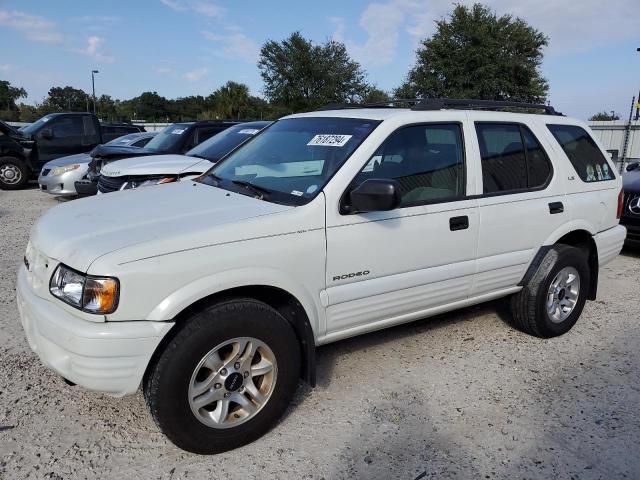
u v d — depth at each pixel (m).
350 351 4.12
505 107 4.26
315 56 46.88
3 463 2.75
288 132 3.92
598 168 4.69
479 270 3.83
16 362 3.79
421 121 3.57
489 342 4.33
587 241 4.64
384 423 3.18
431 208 3.51
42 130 13.84
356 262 3.20
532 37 36.47
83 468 2.74
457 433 3.10
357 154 3.24
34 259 2.95
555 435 3.09
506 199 3.91
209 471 2.75
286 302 3.09
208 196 3.34
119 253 2.52
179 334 2.63
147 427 3.11
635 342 4.40
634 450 2.97
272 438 3.03
